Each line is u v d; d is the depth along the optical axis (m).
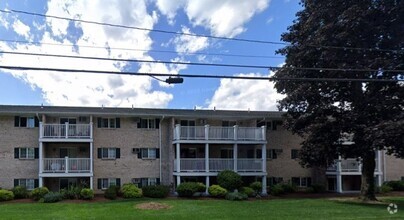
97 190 31.97
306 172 36.81
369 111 24.48
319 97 27.42
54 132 30.19
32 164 30.97
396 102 23.67
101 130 32.66
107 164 32.50
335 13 24.97
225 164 32.41
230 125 35.53
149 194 29.31
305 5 27.59
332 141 26.25
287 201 26.91
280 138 36.38
